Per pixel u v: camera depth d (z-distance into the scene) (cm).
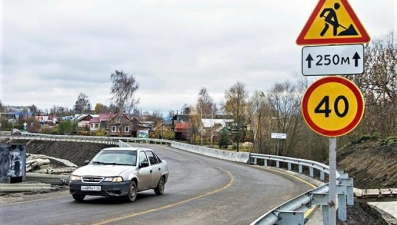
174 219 1172
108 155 1616
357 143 3559
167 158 4653
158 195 1730
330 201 607
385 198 1730
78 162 7181
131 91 10038
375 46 4481
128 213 1249
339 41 601
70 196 1631
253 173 3002
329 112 608
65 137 9375
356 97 600
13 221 1080
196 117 10831
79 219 1125
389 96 4356
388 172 2462
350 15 598
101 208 1341
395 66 4347
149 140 8212
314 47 608
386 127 4162
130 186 1494
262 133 6300
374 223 1448
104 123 13262
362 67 595
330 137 610
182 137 11606
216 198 1641
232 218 1204
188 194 1770
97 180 1434
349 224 1249
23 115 17325
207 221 1154
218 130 10694
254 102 7769
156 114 15912
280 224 751
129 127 11356
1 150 1952
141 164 1606
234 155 4556
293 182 2372
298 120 5925
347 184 1505
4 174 1941
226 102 9325
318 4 607
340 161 3278
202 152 5547
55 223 1060
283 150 5878
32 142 9338
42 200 1505
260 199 1619
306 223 1157
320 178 2519
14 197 1555
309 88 615
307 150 5606
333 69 603
